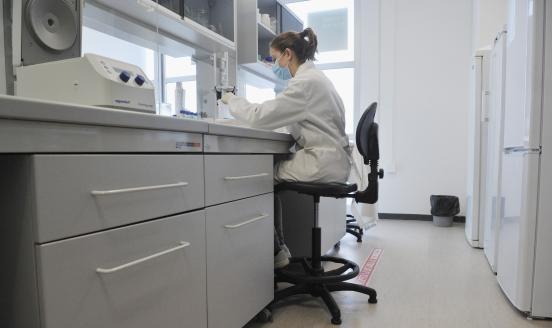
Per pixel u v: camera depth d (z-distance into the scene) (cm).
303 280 162
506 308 166
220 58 243
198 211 105
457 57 382
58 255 66
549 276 151
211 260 111
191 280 102
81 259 71
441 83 388
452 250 269
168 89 216
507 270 175
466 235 306
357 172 193
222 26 240
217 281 114
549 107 151
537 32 151
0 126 57
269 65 278
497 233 210
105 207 76
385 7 400
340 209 274
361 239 302
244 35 258
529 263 154
